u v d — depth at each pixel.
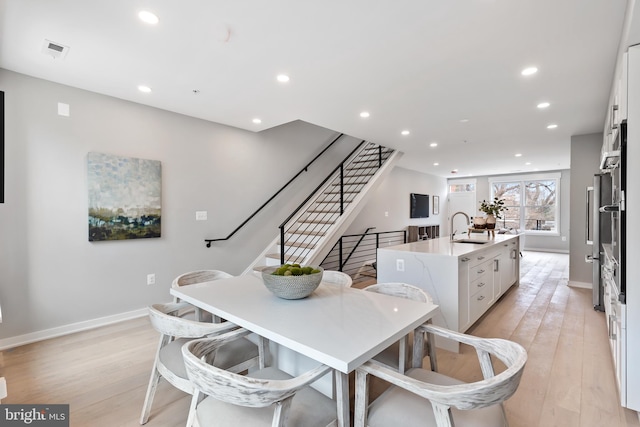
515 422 1.90
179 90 3.16
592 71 2.68
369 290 2.17
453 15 1.95
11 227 2.84
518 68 2.64
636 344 1.86
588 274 5.03
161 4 1.87
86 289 3.28
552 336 3.17
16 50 2.42
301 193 5.63
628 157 1.84
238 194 4.62
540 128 4.52
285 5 1.87
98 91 3.23
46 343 2.95
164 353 1.79
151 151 3.69
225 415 1.23
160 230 3.78
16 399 2.11
